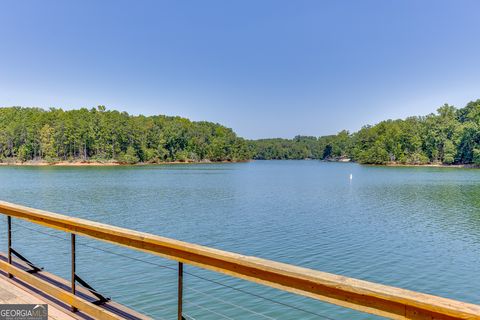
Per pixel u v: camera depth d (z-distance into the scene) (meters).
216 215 25.83
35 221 4.58
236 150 180.50
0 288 4.59
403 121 147.88
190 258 2.92
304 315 9.65
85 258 14.11
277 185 53.75
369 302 1.98
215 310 9.77
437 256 15.52
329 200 35.97
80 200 34.56
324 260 14.81
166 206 30.64
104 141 121.00
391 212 28.17
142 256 14.50
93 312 3.60
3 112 142.00
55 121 121.69
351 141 184.00
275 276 2.41
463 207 31.36
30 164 115.25
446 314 1.68
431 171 93.12
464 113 135.12
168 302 10.20
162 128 145.00
